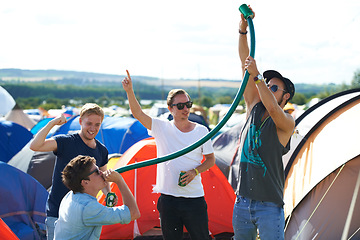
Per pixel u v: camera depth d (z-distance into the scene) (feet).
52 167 25.00
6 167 18.42
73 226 9.39
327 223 16.92
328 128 18.58
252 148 11.28
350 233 16.51
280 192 11.36
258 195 11.14
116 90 537.24
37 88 490.08
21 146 34.81
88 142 12.82
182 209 12.75
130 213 9.71
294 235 17.83
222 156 26.30
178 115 13.03
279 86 11.62
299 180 18.44
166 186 12.89
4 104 51.19
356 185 16.61
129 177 19.92
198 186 12.95
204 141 10.87
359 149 16.62
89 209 9.32
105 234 19.84
